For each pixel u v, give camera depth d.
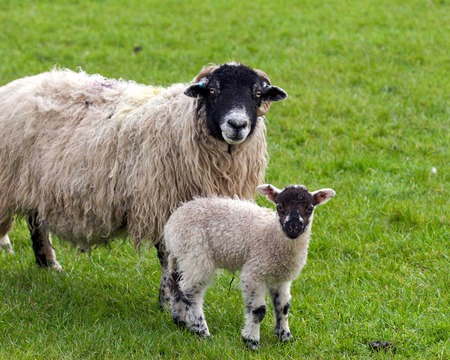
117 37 22.22
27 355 7.96
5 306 9.30
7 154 9.84
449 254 10.56
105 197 9.12
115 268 10.86
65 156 9.33
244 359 7.94
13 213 10.19
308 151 14.95
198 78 8.96
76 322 8.88
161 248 9.26
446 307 9.12
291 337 8.45
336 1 25.83
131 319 9.02
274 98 8.95
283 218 7.61
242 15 24.55
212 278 8.43
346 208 12.27
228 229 8.14
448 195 12.72
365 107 16.83
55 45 21.66
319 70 19.31
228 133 8.38
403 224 11.68
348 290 9.67
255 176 9.31
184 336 8.47
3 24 23.41
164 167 8.88
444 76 18.64
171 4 25.83
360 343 8.41
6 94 10.19
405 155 14.59
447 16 23.67
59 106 9.68
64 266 10.96
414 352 8.19
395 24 22.91
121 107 9.33
